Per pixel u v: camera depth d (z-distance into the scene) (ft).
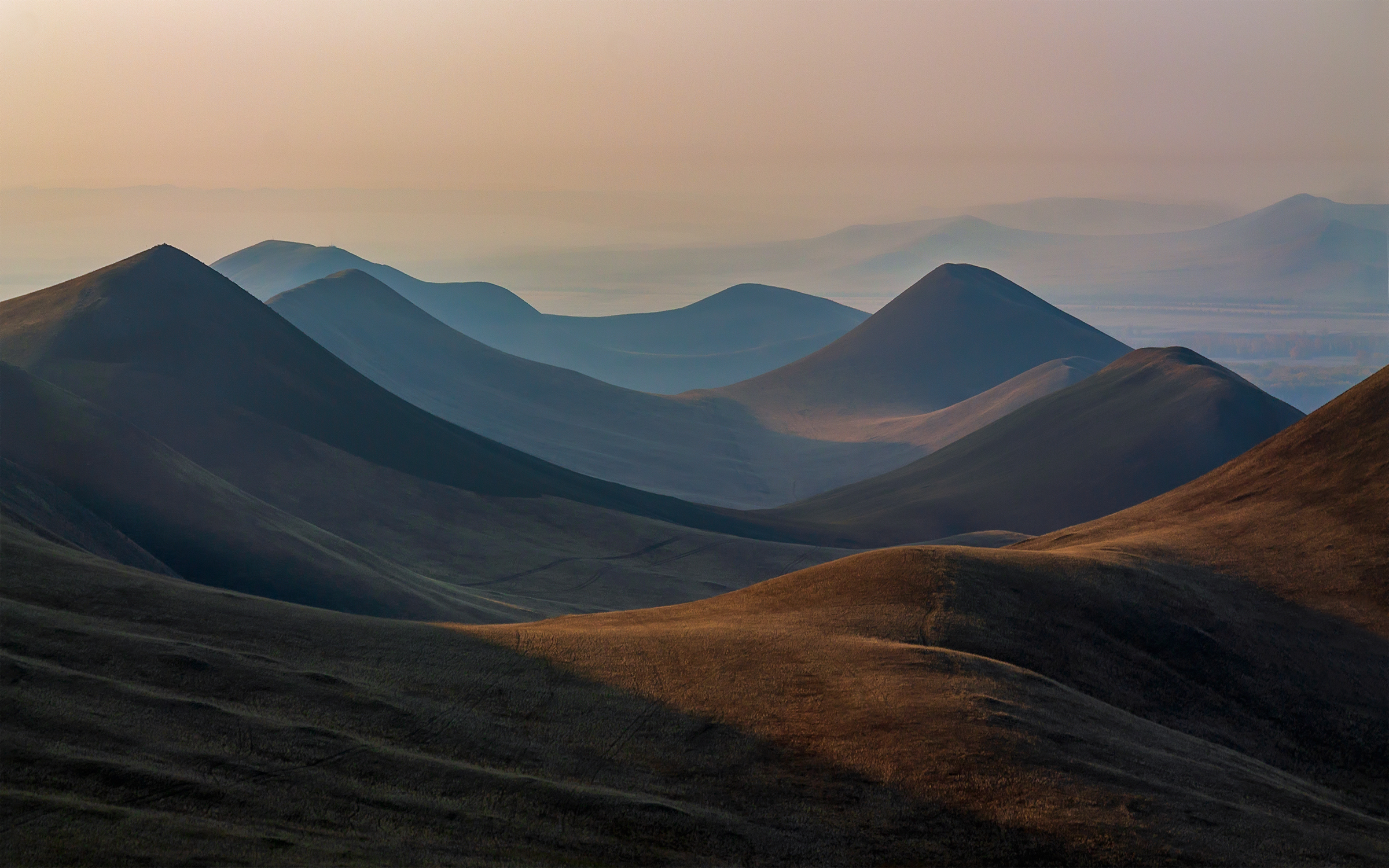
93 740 65.26
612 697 87.61
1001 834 68.33
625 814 67.21
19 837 51.78
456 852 59.57
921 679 92.07
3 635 79.82
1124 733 90.22
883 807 71.20
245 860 53.62
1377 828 78.07
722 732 81.76
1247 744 104.32
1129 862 65.82
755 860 64.08
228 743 68.80
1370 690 113.80
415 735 76.38
